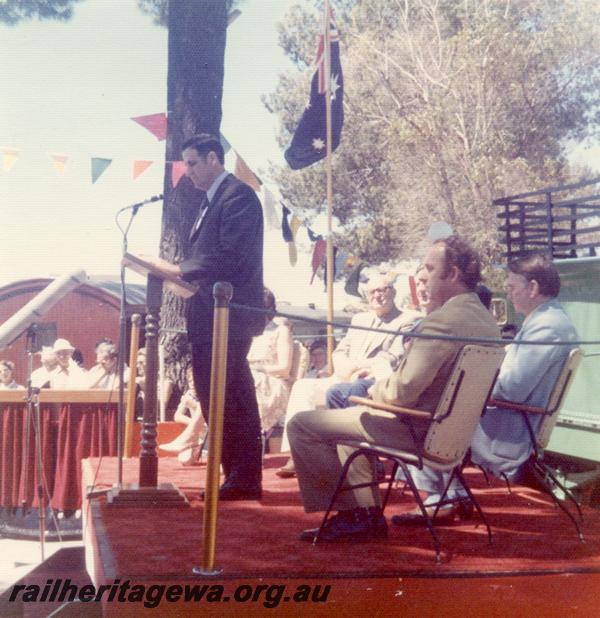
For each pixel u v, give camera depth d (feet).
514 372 14.83
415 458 12.78
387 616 11.34
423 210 77.56
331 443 13.62
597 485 20.21
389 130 78.02
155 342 16.78
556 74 75.51
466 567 11.87
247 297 16.89
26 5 40.81
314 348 32.60
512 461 14.84
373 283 21.90
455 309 13.42
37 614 17.80
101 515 15.55
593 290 20.54
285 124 85.30
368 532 13.70
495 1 76.74
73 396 29.40
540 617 11.63
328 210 34.73
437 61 77.61
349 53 81.76
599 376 20.15
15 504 29.58
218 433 11.47
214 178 17.28
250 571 11.44
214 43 35.45
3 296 48.88
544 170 75.05
